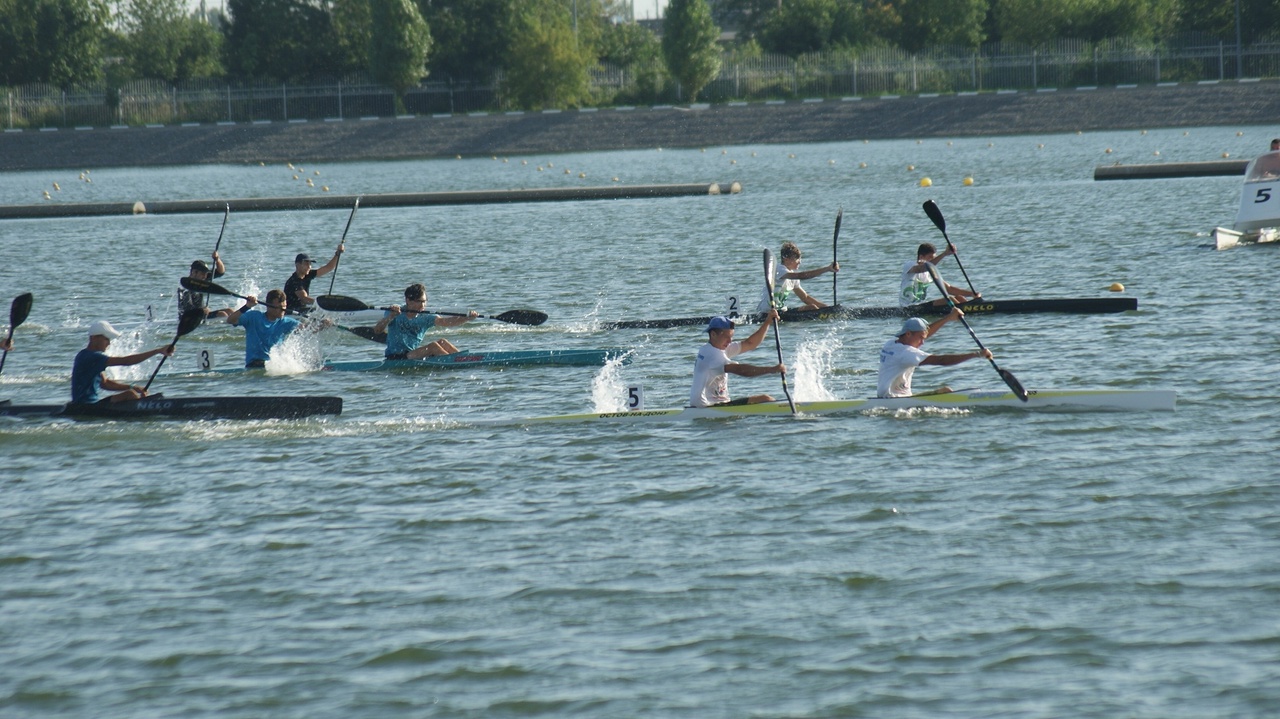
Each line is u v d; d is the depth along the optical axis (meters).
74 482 48.84
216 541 41.91
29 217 177.88
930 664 31.80
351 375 67.69
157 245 140.25
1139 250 102.56
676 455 49.69
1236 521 40.00
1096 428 50.62
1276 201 98.81
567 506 44.12
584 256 117.62
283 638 34.50
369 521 43.34
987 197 156.25
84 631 35.31
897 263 105.88
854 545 39.47
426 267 114.94
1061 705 29.62
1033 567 37.22
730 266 107.00
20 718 30.75
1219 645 32.06
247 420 57.19
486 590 37.12
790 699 30.39
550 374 66.19
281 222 163.12
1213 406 53.06
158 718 30.58
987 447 48.78
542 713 30.25
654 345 73.25
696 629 34.16
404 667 32.62
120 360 58.47
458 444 52.56
